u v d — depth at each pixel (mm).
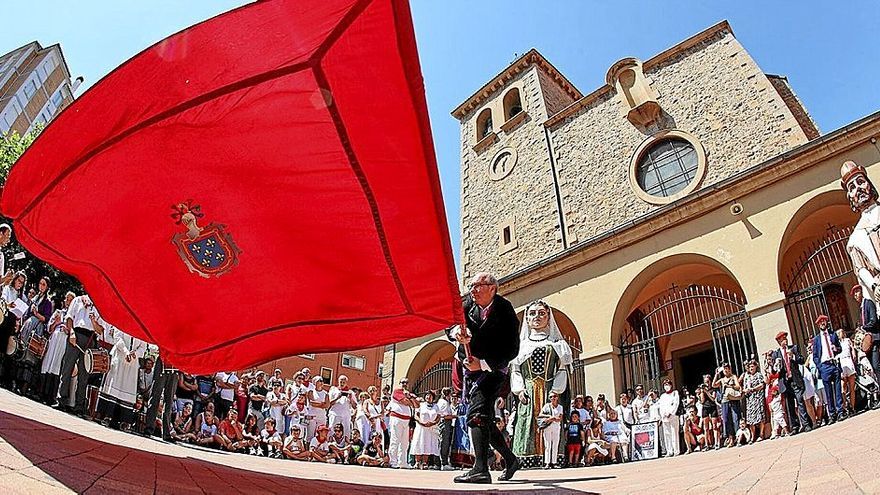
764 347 11641
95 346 8164
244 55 3531
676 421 10781
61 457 2338
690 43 19906
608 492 3031
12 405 4316
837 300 14141
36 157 3838
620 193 19156
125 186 3863
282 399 11211
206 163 3812
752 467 3361
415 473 6016
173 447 5645
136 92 3654
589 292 15523
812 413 9234
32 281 17219
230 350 4348
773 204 12930
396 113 3586
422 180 3732
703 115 18297
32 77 42906
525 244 21484
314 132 3721
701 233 13875
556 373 8094
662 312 17609
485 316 4137
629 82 20969
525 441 7922
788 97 20609
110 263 4090
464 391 4484
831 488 1996
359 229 3926
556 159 22078
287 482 3328
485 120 27344
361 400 12734
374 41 3457
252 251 4016
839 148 12289
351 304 4141
